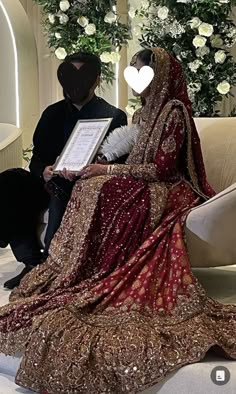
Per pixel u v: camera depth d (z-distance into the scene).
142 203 2.84
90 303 2.55
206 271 3.61
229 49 4.85
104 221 2.86
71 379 2.29
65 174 3.06
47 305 2.62
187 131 2.93
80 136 3.21
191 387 2.23
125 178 2.90
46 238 3.38
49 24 4.97
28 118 5.33
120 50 5.11
